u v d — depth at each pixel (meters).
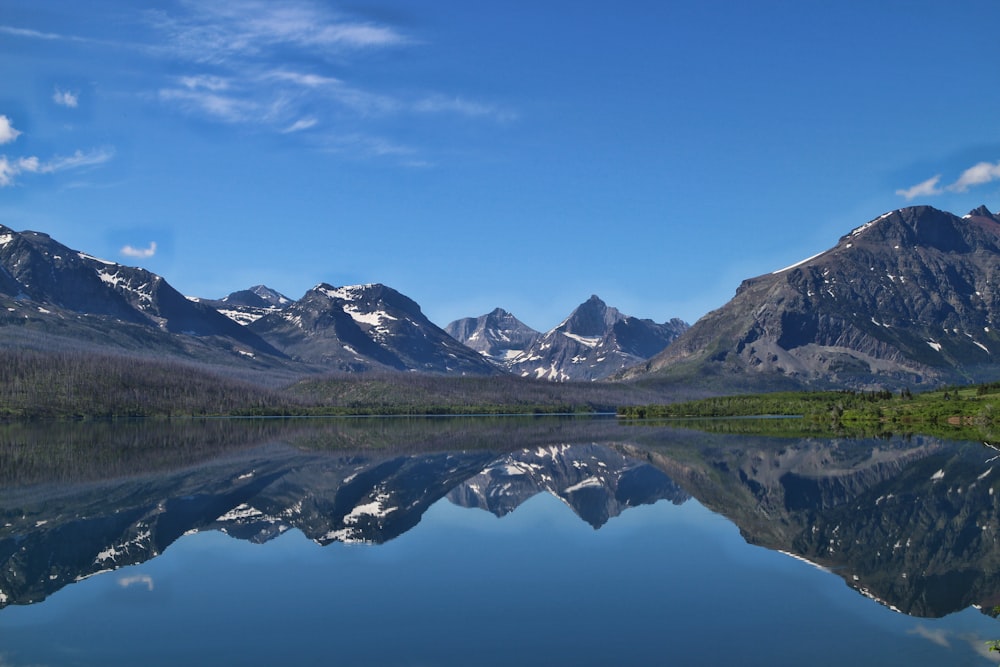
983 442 195.00
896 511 93.81
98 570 66.75
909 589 57.72
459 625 50.25
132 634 49.69
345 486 124.88
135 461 168.00
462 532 82.62
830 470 139.38
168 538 80.44
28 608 55.72
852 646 45.81
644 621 50.56
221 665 44.16
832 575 62.22
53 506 102.94
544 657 44.41
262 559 70.25
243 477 137.75
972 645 45.56
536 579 61.56
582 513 95.31
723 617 51.06
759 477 131.50
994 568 64.25
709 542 75.69
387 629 49.75
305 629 50.00
